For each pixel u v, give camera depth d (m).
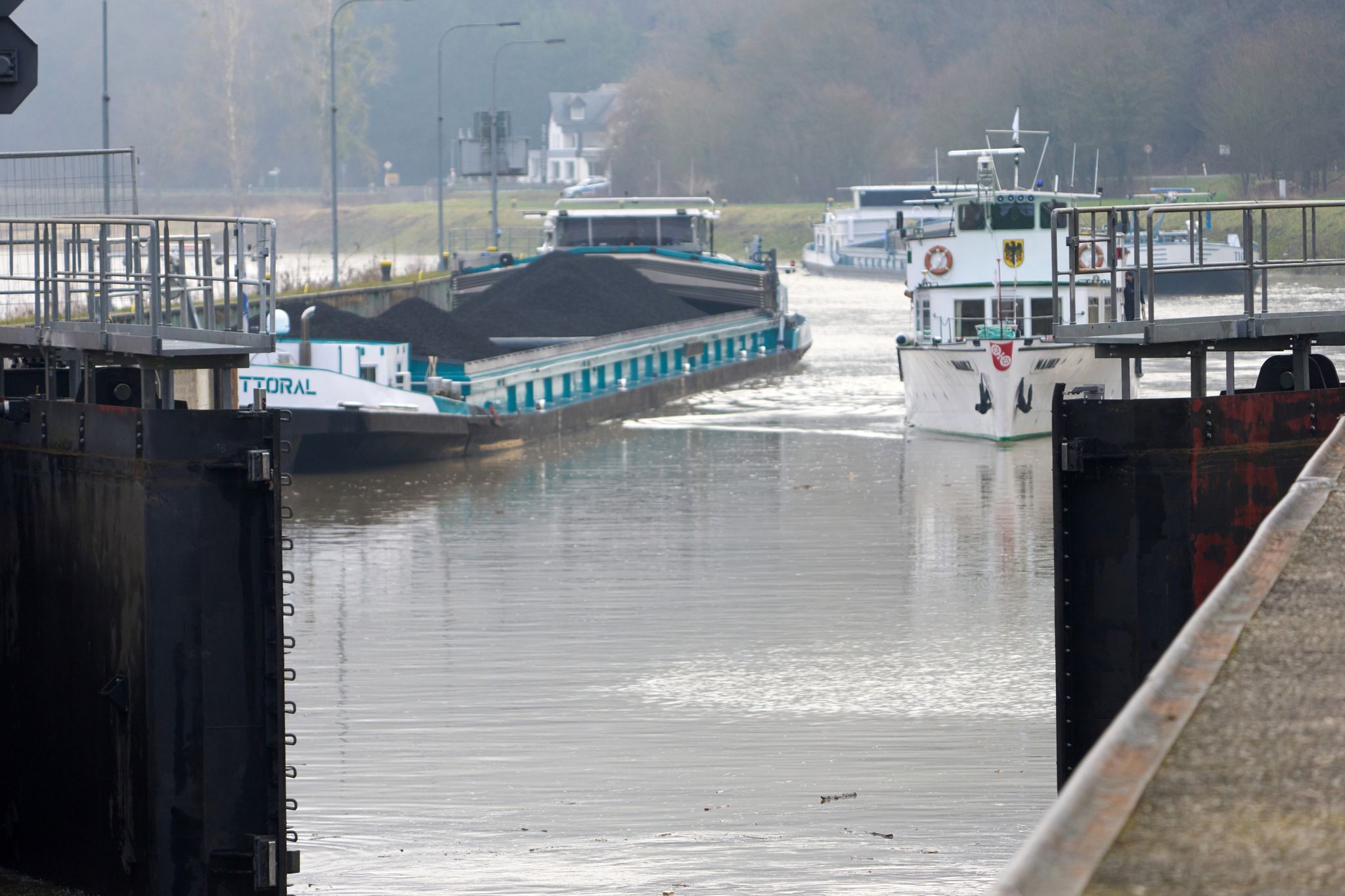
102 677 39.50
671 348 156.88
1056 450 41.91
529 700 54.31
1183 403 41.38
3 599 43.44
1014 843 40.88
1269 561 21.33
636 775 46.50
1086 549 42.25
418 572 76.62
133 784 38.25
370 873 39.62
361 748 49.38
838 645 61.53
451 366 122.94
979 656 59.97
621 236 188.75
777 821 42.38
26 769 42.59
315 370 106.56
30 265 108.94
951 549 81.25
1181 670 17.16
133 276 44.25
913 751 48.59
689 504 96.12
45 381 46.91
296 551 82.50
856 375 176.88
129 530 38.12
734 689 55.44
